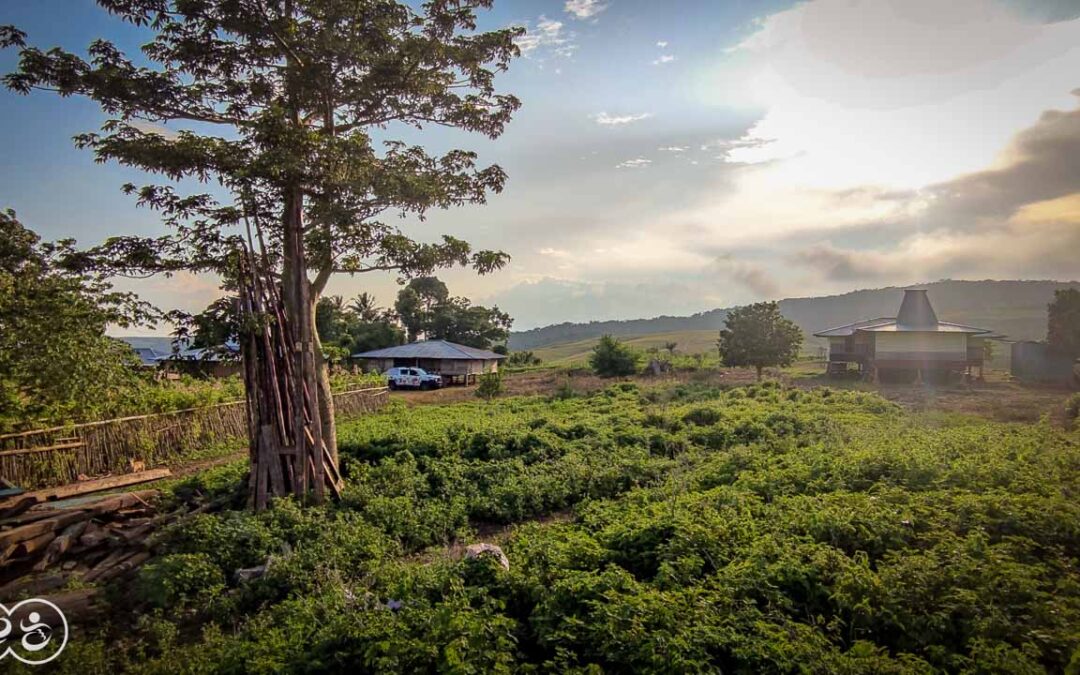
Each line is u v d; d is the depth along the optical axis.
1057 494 8.49
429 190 11.98
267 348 11.34
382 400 30.75
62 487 11.72
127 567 8.50
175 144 10.44
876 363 40.25
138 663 6.20
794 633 5.46
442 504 11.12
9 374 10.60
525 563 7.41
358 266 13.38
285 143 10.45
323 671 5.41
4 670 5.91
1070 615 5.48
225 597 7.53
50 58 9.91
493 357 55.69
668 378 40.66
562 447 15.59
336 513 10.35
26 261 11.19
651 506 9.85
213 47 11.05
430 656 5.17
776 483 10.70
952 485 9.77
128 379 13.00
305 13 11.57
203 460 17.20
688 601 6.07
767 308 39.41
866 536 7.48
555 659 5.30
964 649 5.42
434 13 12.52
